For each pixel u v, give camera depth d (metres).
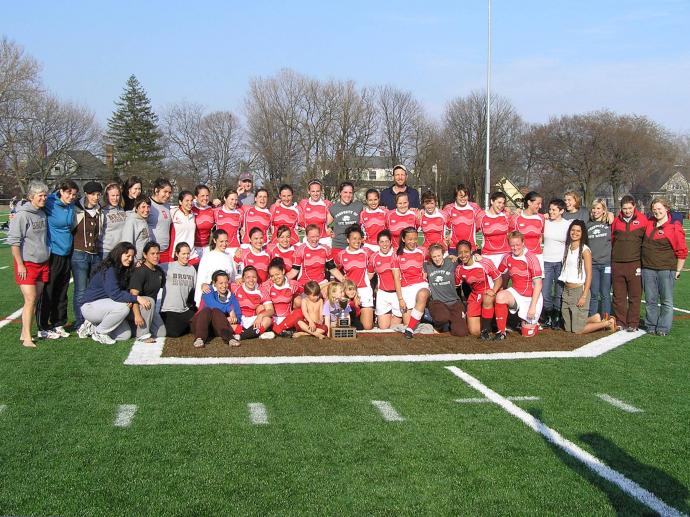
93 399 5.66
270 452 4.53
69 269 8.50
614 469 4.33
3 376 6.37
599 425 5.16
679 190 78.06
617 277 9.19
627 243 9.02
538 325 8.95
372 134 54.00
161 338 8.19
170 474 4.16
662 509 3.79
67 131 54.53
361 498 3.87
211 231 10.20
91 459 4.38
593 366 7.05
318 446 4.65
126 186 8.96
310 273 9.37
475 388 6.13
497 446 4.70
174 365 6.85
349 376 6.51
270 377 6.44
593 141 61.25
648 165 63.16
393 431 4.97
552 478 4.18
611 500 3.89
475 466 4.34
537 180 67.88
